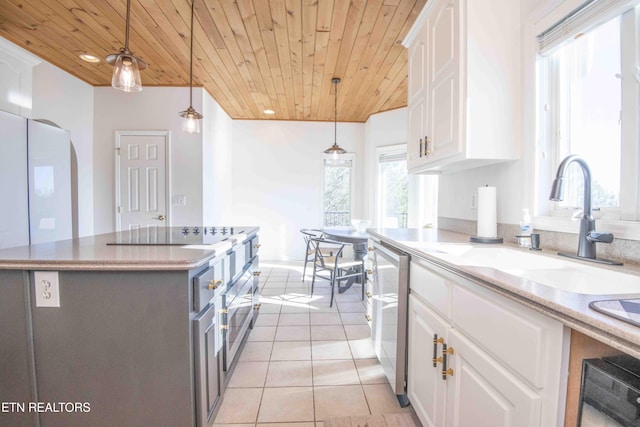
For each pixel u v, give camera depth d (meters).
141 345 1.27
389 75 3.62
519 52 1.65
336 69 3.46
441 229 2.65
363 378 2.04
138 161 4.07
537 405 0.75
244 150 5.68
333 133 5.75
